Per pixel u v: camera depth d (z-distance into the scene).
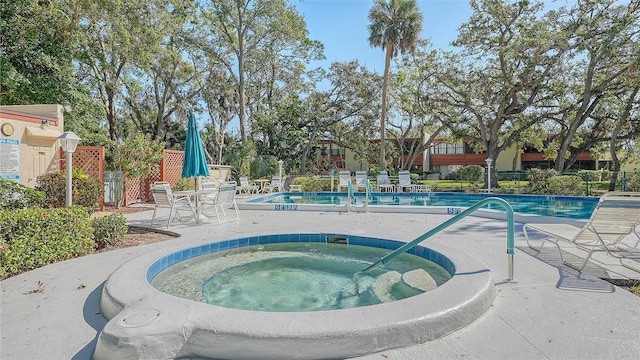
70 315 2.72
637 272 3.62
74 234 4.57
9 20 11.31
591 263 4.00
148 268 3.65
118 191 10.48
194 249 4.83
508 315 2.63
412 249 4.76
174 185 12.64
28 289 3.32
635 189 13.76
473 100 20.09
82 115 14.30
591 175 16.78
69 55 13.23
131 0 14.70
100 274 3.79
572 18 15.90
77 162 9.82
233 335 2.10
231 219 7.93
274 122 25.81
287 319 2.23
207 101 24.80
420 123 24.73
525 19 17.33
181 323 2.16
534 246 4.87
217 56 22.69
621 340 2.23
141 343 2.00
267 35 22.28
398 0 18.55
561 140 21.89
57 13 12.62
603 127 20.22
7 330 2.46
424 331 2.25
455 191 16.75
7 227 3.80
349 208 9.23
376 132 27.03
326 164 30.92
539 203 12.73
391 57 19.67
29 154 8.67
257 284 4.01
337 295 3.64
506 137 20.55
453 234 5.84
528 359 2.03
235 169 20.12
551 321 2.52
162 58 19.88
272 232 5.82
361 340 2.11
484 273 3.15
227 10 20.58
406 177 15.84
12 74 10.92
